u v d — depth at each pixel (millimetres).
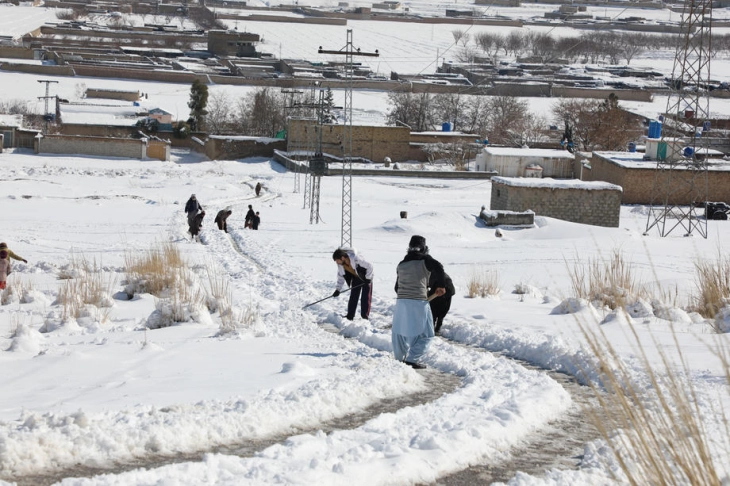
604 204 54750
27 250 30141
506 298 18734
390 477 6316
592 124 112750
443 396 9078
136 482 5777
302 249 32812
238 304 18156
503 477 6738
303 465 6352
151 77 145625
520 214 47031
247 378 9609
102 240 34906
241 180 78188
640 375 9812
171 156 98625
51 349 11711
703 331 13031
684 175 75125
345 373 10070
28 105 117375
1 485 5773
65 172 76688
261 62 169250
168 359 10969
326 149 97312
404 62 196250
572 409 8953
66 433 6613
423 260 11219
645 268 26234
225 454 6789
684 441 4875
